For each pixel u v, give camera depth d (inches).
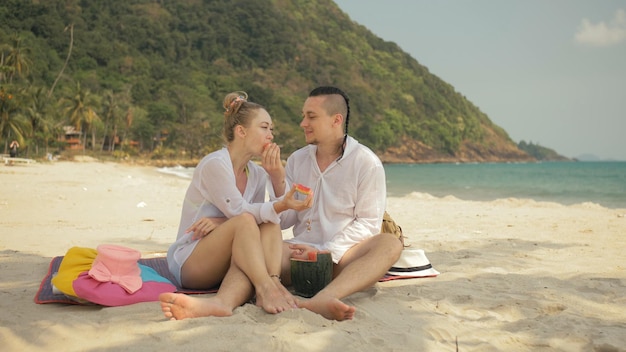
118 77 4389.8
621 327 116.6
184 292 134.9
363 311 123.4
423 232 295.3
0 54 2107.5
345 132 149.9
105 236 259.8
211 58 5821.9
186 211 144.0
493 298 139.0
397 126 6235.2
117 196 524.4
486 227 320.2
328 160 150.4
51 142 2556.6
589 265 189.5
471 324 119.7
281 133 4192.9
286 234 292.5
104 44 4658.0
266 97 4933.6
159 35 5428.2
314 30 7347.4
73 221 324.2
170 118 3816.4
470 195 898.7
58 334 102.8
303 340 99.8
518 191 1035.9
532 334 112.0
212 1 6481.3
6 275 161.2
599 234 282.8
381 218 146.8
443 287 150.3
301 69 6215.6
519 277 165.5
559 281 160.6
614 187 1224.8
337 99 145.4
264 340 98.7
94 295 120.8
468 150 7455.7
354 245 141.3
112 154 2928.2
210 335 101.0
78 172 1146.0
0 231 268.1
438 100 7514.8
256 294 122.6
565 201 747.4
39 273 164.6
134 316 113.5
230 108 140.7
